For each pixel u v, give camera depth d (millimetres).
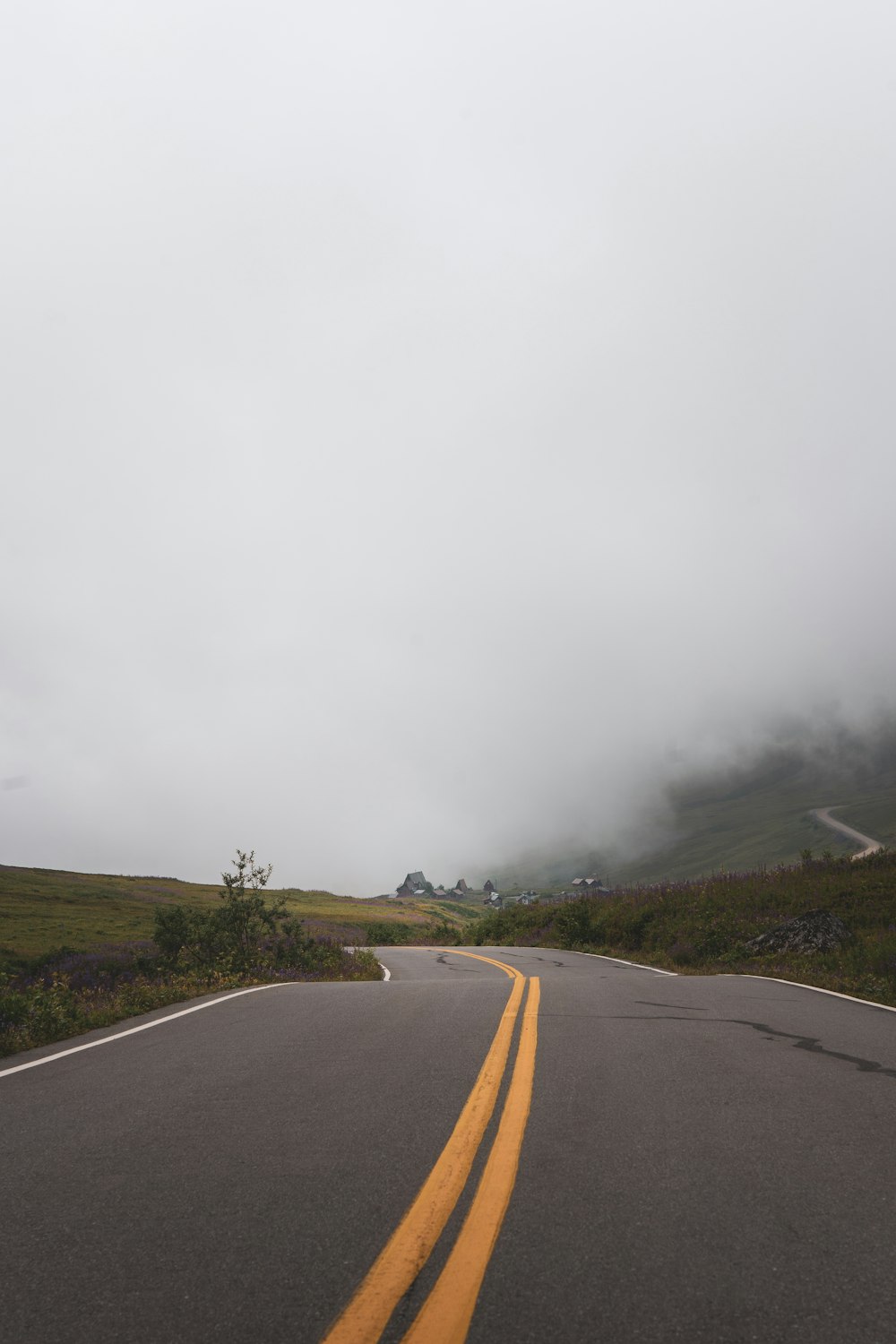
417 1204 3539
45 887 66250
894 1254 3082
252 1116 5043
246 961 18812
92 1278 2953
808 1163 4086
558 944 33062
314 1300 2758
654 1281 2863
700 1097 5402
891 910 21844
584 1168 3992
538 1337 2523
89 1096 5691
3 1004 8875
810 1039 7625
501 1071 6141
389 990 12055
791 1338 2516
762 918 24047
